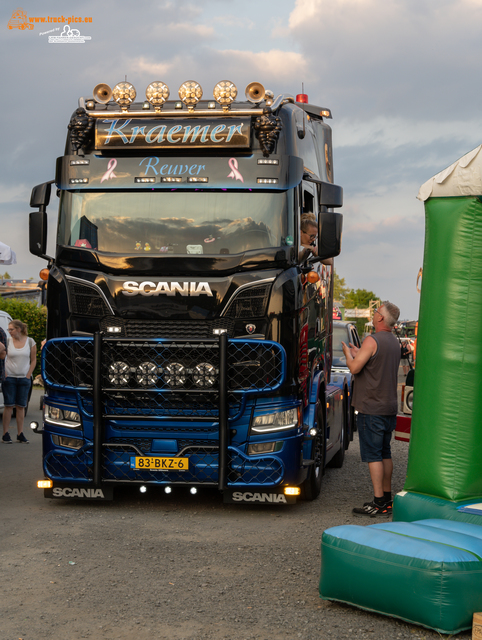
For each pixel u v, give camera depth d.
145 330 6.88
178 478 6.87
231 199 6.98
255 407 6.81
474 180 5.46
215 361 6.77
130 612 4.44
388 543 4.40
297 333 6.88
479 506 5.36
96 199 7.12
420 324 5.82
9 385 11.49
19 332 11.57
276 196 6.96
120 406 6.92
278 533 6.40
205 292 6.81
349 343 13.34
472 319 5.58
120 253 6.96
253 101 7.11
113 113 7.14
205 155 7.04
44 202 7.40
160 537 6.21
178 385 6.81
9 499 7.64
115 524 6.65
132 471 6.90
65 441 7.12
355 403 7.28
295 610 4.51
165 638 4.05
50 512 7.09
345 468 10.08
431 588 4.13
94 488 7.25
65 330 7.02
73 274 7.02
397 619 4.36
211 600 4.66
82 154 7.18
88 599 4.66
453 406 5.57
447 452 5.56
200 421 6.80
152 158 7.08
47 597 4.69
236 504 7.58
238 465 6.82
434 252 5.73
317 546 5.98
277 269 6.85
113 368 6.89
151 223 7.00
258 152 7.00
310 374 7.52
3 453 10.52
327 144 9.56
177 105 7.14
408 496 5.66
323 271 8.46
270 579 5.11
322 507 7.50
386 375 7.17
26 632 4.11
